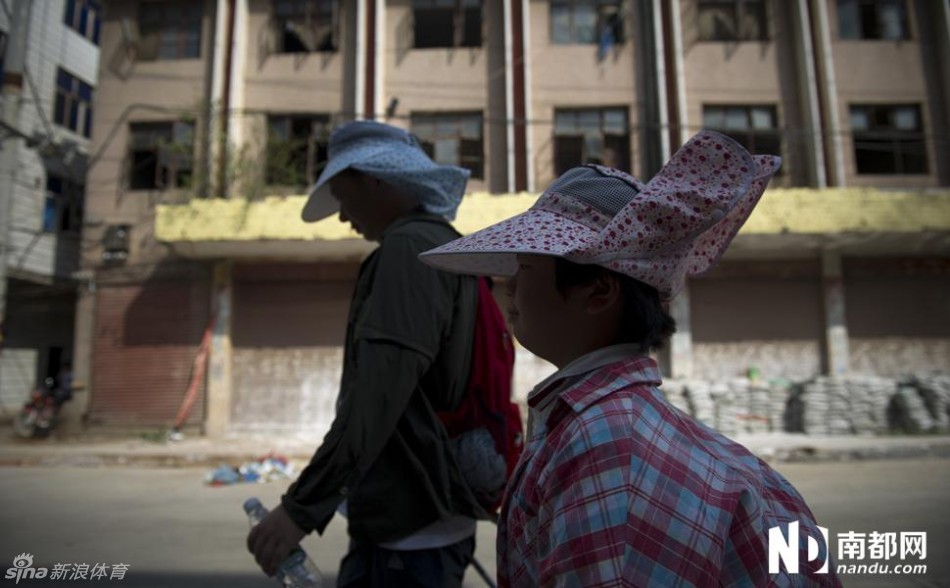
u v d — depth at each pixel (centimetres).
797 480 706
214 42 1245
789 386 1108
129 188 1250
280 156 1180
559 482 75
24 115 1430
